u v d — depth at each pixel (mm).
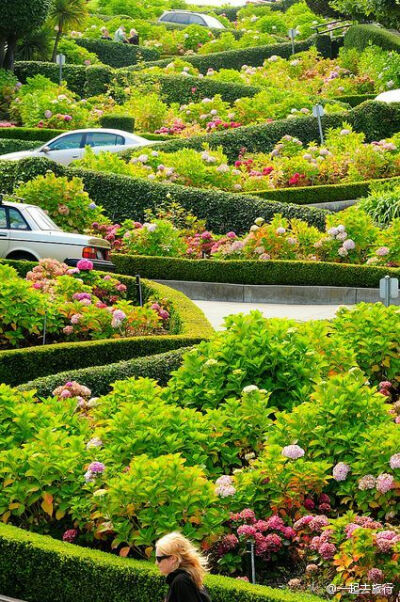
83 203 22547
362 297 19781
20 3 41781
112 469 10094
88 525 9883
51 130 36938
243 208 24250
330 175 28203
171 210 23969
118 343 15031
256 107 37719
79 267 17688
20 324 15938
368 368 13398
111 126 37156
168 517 9484
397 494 10078
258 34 60969
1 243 19859
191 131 36781
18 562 9414
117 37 57281
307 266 20094
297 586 9352
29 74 44250
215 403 11914
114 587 9031
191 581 7469
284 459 10203
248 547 9672
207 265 20609
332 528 9445
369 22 53094
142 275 20859
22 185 23391
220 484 10008
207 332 15812
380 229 22703
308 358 12430
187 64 48562
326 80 45469
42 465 10148
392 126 33500
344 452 10672
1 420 11078
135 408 10680
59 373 13336
